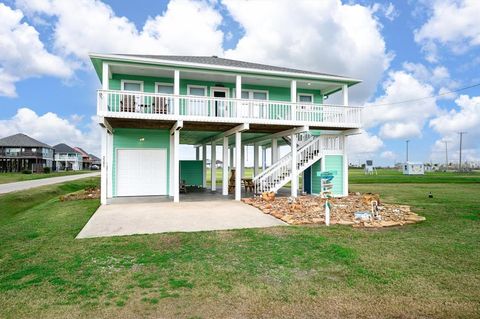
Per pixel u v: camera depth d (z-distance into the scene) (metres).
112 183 15.38
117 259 5.63
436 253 5.93
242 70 14.20
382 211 10.49
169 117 12.56
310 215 9.72
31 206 17.23
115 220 9.13
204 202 13.02
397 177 40.38
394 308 3.77
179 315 3.58
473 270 5.02
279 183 14.58
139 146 15.88
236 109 13.75
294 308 3.77
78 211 10.96
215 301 3.94
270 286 4.41
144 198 14.71
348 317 3.56
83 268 5.16
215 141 18.75
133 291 4.24
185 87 16.03
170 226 8.34
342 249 6.12
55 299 4.00
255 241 6.82
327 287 4.38
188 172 21.33
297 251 6.06
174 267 5.20
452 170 79.69
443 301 3.95
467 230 7.97
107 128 12.93
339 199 13.79
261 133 17.39
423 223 8.91
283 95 17.62
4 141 66.19
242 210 10.88
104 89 12.22
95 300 3.97
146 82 15.29
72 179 36.41
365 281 4.59
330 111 15.02
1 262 5.54
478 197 15.71
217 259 5.62
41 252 6.09
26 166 66.62
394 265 5.26
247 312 3.66
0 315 3.58
